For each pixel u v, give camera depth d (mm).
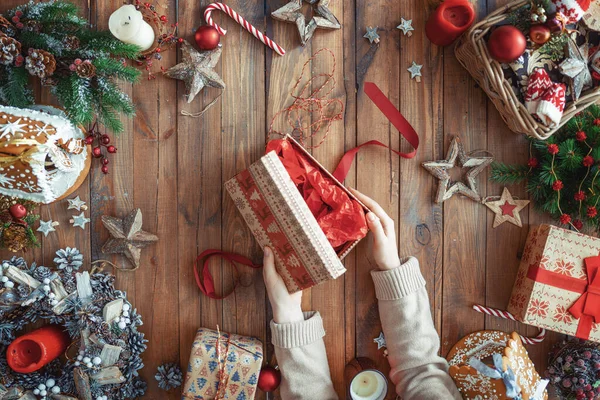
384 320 1082
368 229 1074
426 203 1137
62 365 1105
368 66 1121
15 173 953
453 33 1050
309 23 1090
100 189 1108
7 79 994
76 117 983
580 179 1077
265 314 1129
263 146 1117
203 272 1101
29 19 979
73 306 1047
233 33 1106
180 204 1116
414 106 1129
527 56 1025
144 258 1118
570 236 1063
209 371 1048
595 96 1029
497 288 1149
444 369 1067
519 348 1065
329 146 1124
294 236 976
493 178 1124
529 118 1018
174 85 1105
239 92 1111
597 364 1074
